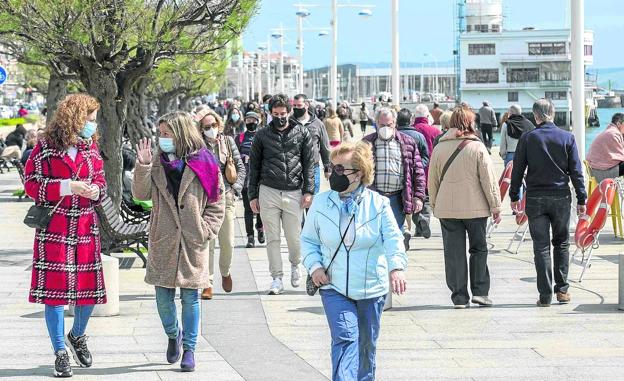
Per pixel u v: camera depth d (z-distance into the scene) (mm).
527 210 23328
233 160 25484
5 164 79125
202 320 21906
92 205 17078
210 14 31406
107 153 31578
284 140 24938
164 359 18281
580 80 37844
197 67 57969
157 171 17375
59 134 16672
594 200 28219
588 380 16609
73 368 17641
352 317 13789
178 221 17203
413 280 27422
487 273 23578
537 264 23375
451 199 22969
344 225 13914
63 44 30469
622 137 36219
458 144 22922
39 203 16750
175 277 17203
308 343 19594
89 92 31594
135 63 32031
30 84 91125
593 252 32625
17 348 19250
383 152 24141
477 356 18391
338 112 79500
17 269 29812
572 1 37625
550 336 20141
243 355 18578
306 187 25078
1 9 29562
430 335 20312
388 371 17250
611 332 20500
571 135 23031
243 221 44094
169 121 17266
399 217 24422
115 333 20578
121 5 30141
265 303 24016
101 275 17172
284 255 32656
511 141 45719
